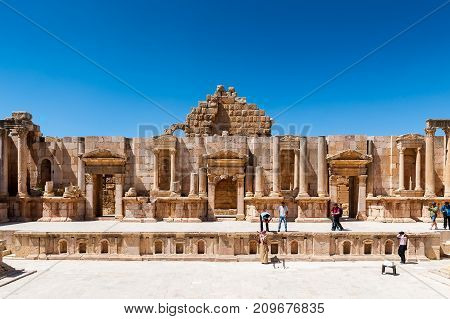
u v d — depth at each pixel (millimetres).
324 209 32906
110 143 35688
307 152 35500
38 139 36750
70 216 33406
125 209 32719
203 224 30469
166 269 21484
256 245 24281
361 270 21234
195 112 40969
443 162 35750
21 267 21734
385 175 35750
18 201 33344
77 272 20766
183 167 35688
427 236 24250
